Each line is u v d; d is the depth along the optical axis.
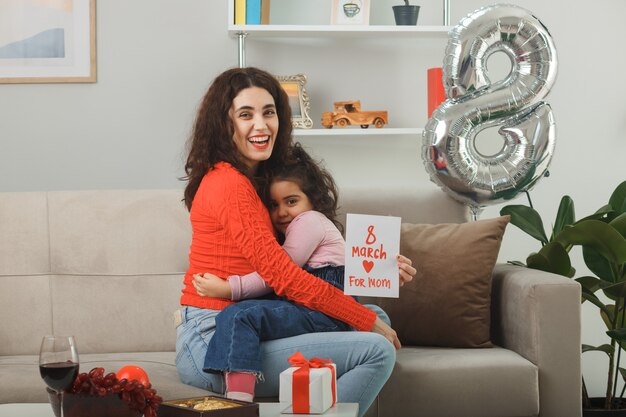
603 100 3.66
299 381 1.69
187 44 3.56
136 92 3.55
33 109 3.54
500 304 2.60
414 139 3.64
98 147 3.56
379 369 2.00
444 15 3.56
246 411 1.58
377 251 2.10
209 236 2.19
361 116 3.44
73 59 3.53
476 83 3.01
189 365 2.12
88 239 2.73
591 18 3.65
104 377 1.54
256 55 3.59
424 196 2.95
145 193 2.79
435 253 2.60
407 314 2.59
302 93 3.48
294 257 2.21
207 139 2.25
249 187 2.17
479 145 3.66
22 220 2.74
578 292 2.36
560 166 3.66
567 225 2.79
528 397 2.31
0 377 2.21
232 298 2.15
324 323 2.12
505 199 3.03
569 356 2.35
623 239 2.68
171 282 2.72
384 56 3.62
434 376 2.29
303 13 3.61
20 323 2.68
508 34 3.00
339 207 2.68
